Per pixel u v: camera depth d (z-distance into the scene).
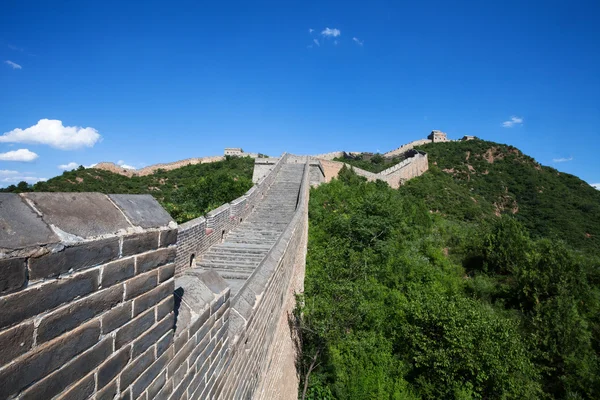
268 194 20.05
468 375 11.31
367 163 55.12
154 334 1.97
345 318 10.23
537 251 19.08
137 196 2.13
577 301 15.66
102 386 1.54
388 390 11.45
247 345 3.87
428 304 13.09
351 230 19.31
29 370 1.19
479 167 60.22
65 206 1.50
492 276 19.69
